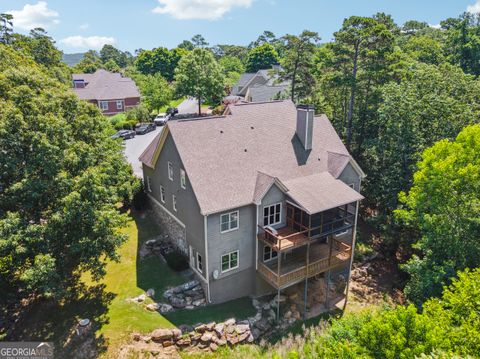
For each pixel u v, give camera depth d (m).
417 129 31.08
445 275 22.06
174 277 23.58
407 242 31.47
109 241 20.30
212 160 22.55
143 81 84.19
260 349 20.16
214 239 21.28
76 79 77.69
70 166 20.92
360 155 39.59
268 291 24.83
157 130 60.44
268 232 21.61
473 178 22.23
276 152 25.25
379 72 37.25
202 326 20.17
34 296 21.97
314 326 22.70
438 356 11.01
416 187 25.11
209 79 65.75
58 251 19.98
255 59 121.56
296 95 45.72
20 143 18.80
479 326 13.96
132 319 19.92
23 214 19.28
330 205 22.08
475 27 63.66
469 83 35.50
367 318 16.16
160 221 29.33
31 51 61.84
